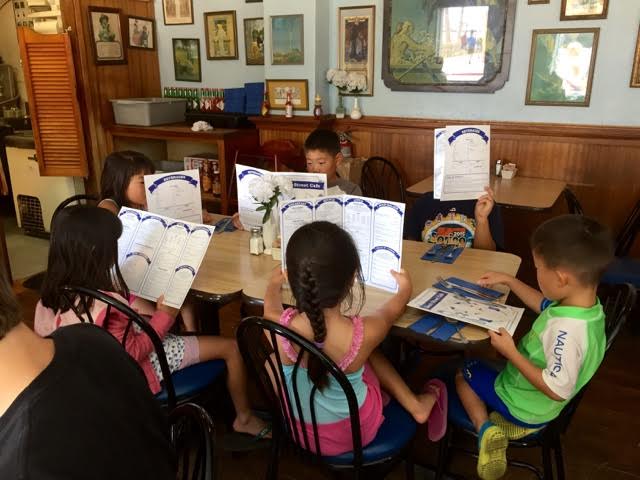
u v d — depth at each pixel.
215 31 4.19
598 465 1.88
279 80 3.83
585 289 1.28
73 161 4.04
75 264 1.44
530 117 3.35
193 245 1.62
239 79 4.23
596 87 3.14
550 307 1.36
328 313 1.23
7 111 4.79
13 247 4.16
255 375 1.40
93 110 4.11
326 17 3.71
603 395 2.29
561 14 3.10
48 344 0.63
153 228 1.68
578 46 3.12
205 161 4.15
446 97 3.54
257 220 2.12
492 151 3.48
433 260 1.85
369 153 3.84
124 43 4.22
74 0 3.84
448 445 1.64
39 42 3.77
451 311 1.42
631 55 3.02
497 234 2.11
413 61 3.54
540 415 1.36
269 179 1.85
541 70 3.24
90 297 1.42
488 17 3.27
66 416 0.56
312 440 1.36
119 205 2.10
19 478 0.51
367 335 1.25
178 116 4.30
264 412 2.06
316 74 3.71
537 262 1.34
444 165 1.90
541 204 2.78
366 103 3.80
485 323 1.36
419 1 3.42
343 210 1.62
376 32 3.62
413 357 2.17
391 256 1.55
